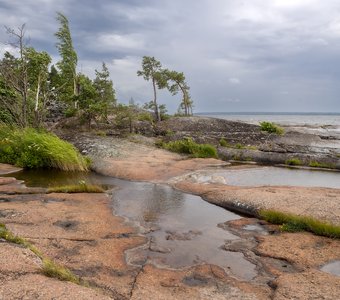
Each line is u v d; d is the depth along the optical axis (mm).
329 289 7227
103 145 26562
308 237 10203
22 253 7125
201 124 42344
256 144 32031
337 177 20469
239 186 16859
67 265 8023
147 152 25469
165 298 6824
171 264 8578
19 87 28547
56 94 39625
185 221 11953
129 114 38719
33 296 5594
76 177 19094
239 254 9242
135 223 11539
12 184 16516
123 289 7121
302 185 18078
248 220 11914
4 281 5969
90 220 11344
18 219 10945
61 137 30406
